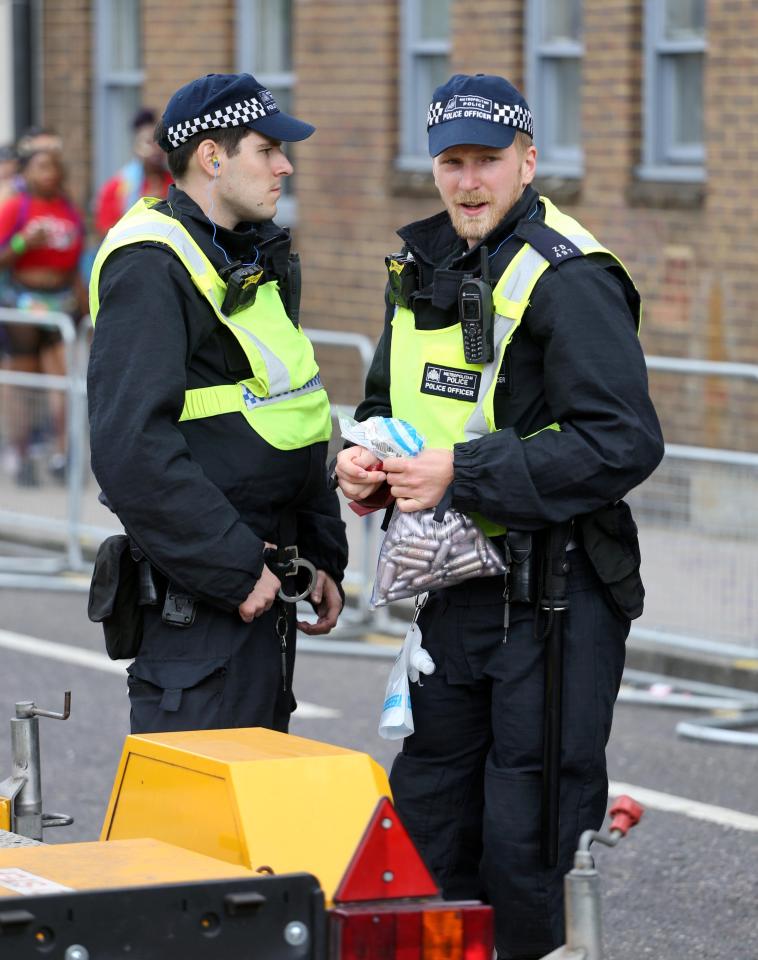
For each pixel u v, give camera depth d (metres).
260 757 5.03
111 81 23.81
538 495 6.29
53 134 20.02
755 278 16.42
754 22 16.16
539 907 6.50
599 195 17.67
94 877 4.62
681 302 17.05
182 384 6.54
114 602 6.75
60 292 20.11
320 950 4.50
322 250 20.48
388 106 19.67
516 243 6.51
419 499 6.39
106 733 11.72
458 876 6.92
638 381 6.36
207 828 4.98
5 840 5.54
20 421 17.86
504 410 6.59
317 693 12.90
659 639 12.73
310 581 7.07
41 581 16.91
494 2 18.38
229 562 6.49
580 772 6.52
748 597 12.24
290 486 6.90
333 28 20.12
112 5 23.69
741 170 16.42
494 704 6.61
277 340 6.88
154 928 4.36
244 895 4.43
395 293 6.78
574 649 6.51
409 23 19.53
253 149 6.79
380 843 4.63
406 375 6.71
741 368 12.38
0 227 19.80
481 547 6.47
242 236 6.80
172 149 6.85
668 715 12.49
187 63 21.97
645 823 9.95
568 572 6.49
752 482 12.15
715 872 9.16
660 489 12.65
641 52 17.27
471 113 6.44
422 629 6.78
